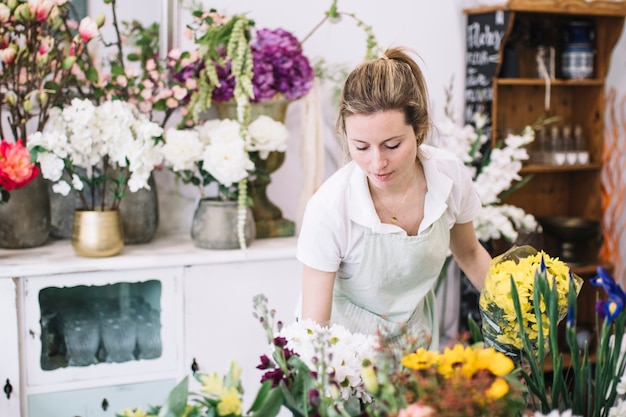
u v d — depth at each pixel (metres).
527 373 1.49
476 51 3.47
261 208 3.09
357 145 1.73
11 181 2.47
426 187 2.00
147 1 2.98
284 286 2.91
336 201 1.93
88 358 2.72
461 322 3.63
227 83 2.90
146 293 2.77
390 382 1.16
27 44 2.64
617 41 3.68
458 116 3.57
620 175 3.96
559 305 1.47
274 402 1.25
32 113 2.89
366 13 3.34
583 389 1.39
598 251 3.87
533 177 3.89
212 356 2.85
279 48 2.89
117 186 2.82
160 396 2.82
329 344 1.34
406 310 2.07
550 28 3.63
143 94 2.79
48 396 2.68
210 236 2.86
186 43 3.06
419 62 3.46
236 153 2.78
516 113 3.78
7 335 2.57
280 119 3.04
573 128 3.92
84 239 2.69
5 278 2.55
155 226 2.98
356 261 1.99
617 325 1.36
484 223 3.24
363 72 1.72
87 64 2.90
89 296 2.71
